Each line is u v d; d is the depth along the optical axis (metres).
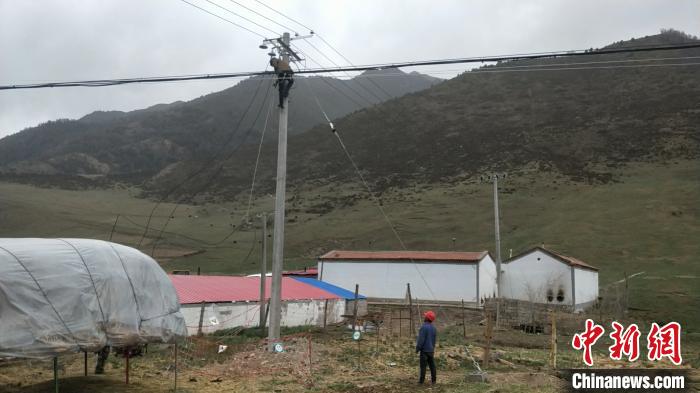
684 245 69.94
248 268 74.50
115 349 15.59
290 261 80.88
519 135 144.62
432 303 49.25
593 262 67.00
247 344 23.34
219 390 14.41
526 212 93.75
